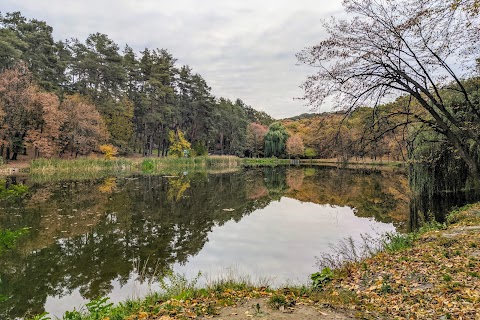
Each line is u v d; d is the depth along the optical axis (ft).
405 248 29.27
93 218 52.80
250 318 14.96
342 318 14.99
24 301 25.86
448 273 20.67
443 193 65.10
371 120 28.55
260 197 80.18
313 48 25.96
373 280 21.84
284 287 22.85
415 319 14.94
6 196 28.35
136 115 205.98
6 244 27.17
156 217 55.16
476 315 14.55
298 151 248.11
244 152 298.56
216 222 52.75
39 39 158.40
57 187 84.38
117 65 178.70
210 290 21.12
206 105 228.63
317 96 26.91
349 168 176.14
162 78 204.03
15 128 129.29
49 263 33.76
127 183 97.55
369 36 25.91
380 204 70.69
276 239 42.96
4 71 128.88
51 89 158.10
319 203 72.79
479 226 33.76
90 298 26.37
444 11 23.08
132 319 16.07
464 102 40.32
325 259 32.63
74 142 144.97
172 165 171.12
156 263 34.12
